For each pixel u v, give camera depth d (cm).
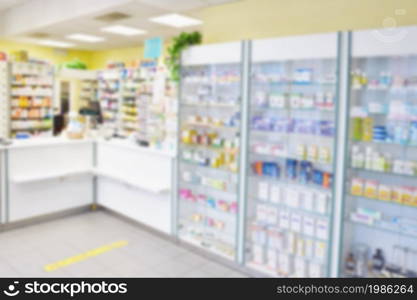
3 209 470
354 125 311
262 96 369
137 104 869
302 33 413
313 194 339
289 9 423
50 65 778
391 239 322
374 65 321
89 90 1093
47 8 704
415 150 305
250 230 389
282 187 363
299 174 354
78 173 536
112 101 974
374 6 360
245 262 382
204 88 420
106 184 552
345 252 326
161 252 427
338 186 310
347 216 319
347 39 293
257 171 382
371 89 309
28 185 492
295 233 357
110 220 532
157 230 478
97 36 888
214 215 439
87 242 448
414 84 285
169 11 593
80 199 555
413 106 283
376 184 305
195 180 433
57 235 468
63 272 368
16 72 713
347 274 322
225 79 393
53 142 510
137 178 489
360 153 311
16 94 719
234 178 405
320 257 335
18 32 807
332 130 323
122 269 379
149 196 480
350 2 376
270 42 340
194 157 426
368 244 336
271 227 376
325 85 345
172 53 421
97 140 558
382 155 311
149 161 474
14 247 425
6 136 711
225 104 393
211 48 387
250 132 375
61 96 1195
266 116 390
